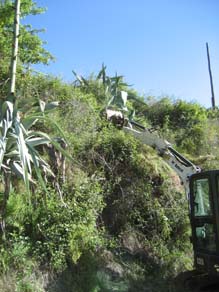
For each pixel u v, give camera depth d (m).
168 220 9.42
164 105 17.62
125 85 15.05
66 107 10.54
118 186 9.65
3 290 6.13
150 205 9.48
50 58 14.23
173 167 9.43
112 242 8.43
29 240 7.06
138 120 14.23
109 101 12.53
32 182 7.16
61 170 8.35
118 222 9.17
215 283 8.38
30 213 7.35
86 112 10.77
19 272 6.48
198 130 15.73
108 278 7.72
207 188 7.93
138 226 9.28
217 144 15.99
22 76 10.72
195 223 8.22
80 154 9.52
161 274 8.47
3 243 6.62
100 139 10.05
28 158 6.25
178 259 8.82
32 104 7.34
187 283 8.22
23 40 13.49
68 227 7.43
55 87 10.95
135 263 8.47
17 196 7.29
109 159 9.94
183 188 10.34
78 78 14.02
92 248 7.71
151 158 10.52
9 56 11.27
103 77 14.41
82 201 8.16
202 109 18.28
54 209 7.51
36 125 8.90
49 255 7.08
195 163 12.99
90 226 7.91
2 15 12.62
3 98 9.52
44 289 6.61
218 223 7.55
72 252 7.27
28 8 13.02
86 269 7.35
